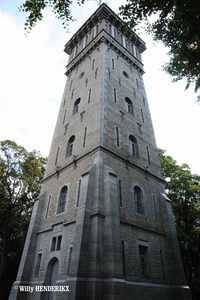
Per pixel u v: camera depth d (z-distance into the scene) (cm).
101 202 1314
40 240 1658
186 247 2320
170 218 1717
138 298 1171
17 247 2620
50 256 1470
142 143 2067
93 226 1216
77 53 3130
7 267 2450
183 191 2552
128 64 2766
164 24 1214
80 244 1143
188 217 2619
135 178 1722
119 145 1762
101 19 2920
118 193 1490
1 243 2644
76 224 1254
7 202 2473
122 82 2381
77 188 1561
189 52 1191
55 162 2047
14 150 2822
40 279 1435
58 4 1129
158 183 1945
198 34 1098
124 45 2991
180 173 2680
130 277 1220
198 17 1038
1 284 2248
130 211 1492
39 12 1121
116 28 3039
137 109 2325
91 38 2955
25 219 2630
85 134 1831
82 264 1094
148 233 1530
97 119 1786
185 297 1355
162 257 1521
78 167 1678
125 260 1258
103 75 2138
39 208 1827
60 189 1756
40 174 2920
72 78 2788
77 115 2133
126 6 1195
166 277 1448
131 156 1819
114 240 1160
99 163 1474
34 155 3009
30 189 2761
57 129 2361
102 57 2358
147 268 1377
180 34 1180
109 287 1020
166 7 1102
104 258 1132
